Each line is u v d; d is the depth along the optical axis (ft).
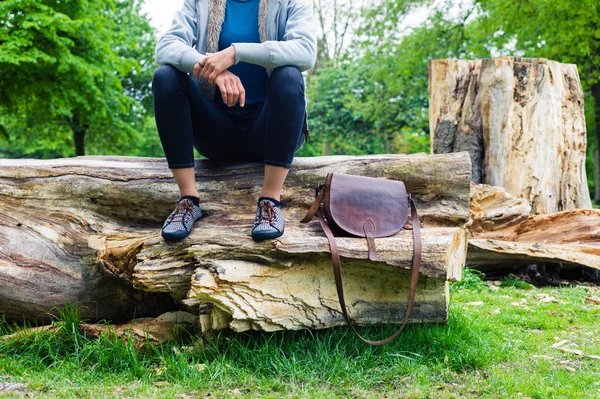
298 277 8.46
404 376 7.61
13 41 40.75
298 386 7.27
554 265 16.21
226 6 9.71
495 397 6.97
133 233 10.04
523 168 17.84
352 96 58.34
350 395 7.02
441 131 19.15
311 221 9.32
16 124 62.95
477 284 14.40
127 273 9.62
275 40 9.38
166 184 10.19
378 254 8.24
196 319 9.23
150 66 74.33
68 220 9.95
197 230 9.04
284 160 8.69
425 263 8.20
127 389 7.14
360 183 8.95
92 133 70.95
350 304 8.59
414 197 10.26
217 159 10.42
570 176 18.42
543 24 42.14
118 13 67.36
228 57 8.48
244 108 9.52
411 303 8.05
